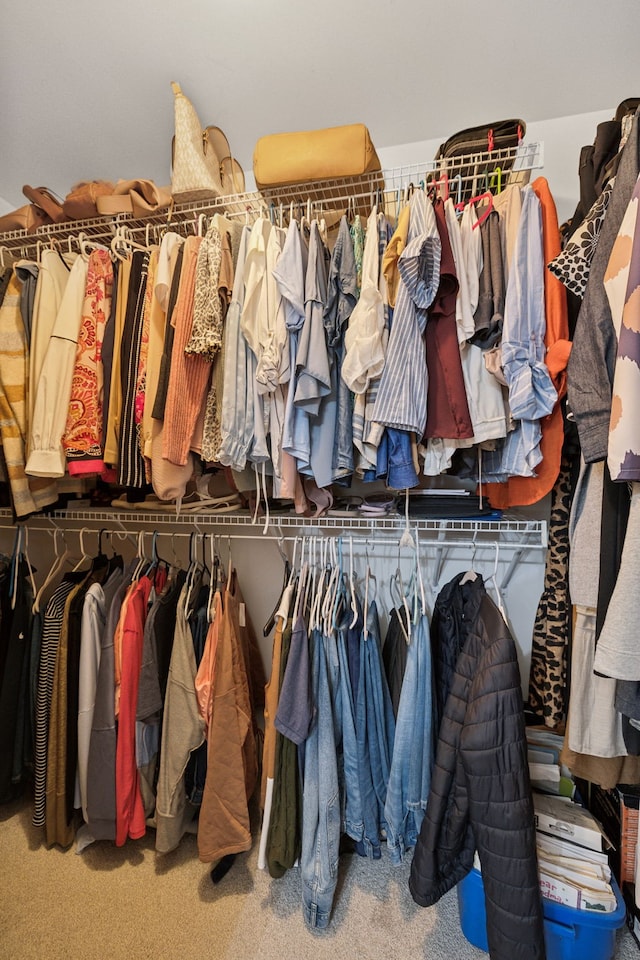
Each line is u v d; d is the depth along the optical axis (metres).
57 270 1.25
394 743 1.13
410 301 0.94
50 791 1.26
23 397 1.24
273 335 0.99
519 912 0.84
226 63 1.19
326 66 1.20
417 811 1.13
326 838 1.08
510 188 0.99
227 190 1.41
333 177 1.11
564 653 1.11
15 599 1.42
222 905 1.11
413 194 1.01
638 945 1.00
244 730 1.23
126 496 1.49
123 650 1.23
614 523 0.65
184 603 1.25
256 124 1.43
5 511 1.68
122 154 1.54
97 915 1.09
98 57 1.16
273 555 1.65
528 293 0.91
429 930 1.05
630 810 1.06
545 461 0.98
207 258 1.04
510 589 1.46
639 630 0.58
